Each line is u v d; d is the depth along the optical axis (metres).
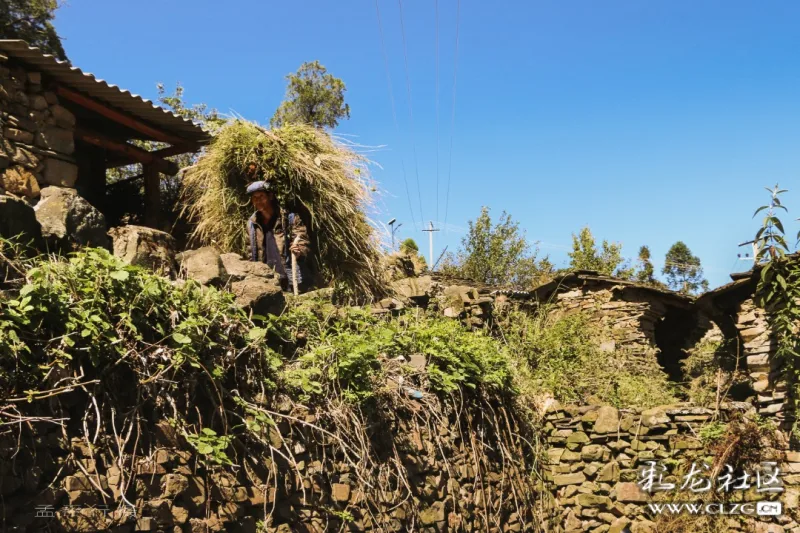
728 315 10.41
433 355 6.88
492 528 6.96
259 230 7.73
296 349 5.72
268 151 7.85
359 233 8.16
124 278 4.15
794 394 8.51
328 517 5.11
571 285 13.53
